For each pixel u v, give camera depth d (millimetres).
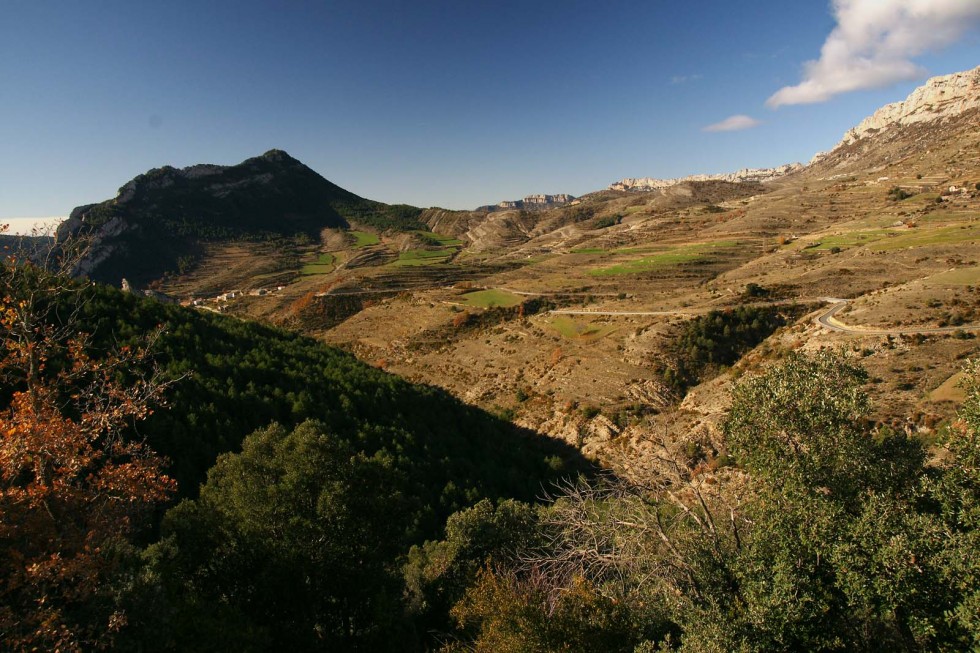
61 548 12602
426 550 32781
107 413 14328
